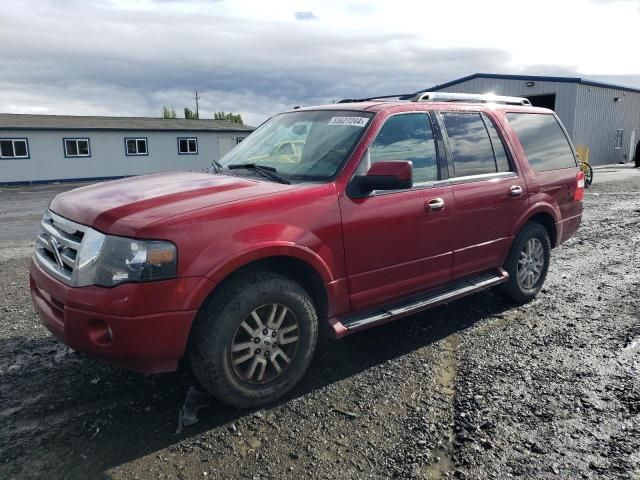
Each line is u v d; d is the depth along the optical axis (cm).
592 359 392
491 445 285
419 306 400
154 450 280
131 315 272
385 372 372
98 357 290
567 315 489
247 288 306
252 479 258
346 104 429
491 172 465
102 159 3114
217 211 298
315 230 333
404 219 383
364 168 365
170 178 386
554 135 553
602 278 613
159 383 353
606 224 966
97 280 282
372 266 371
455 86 3294
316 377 365
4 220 1256
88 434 294
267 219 313
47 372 368
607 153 3319
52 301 314
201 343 296
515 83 3075
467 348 414
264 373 323
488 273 482
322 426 304
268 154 415
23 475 259
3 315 488
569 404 326
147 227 278
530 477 259
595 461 271
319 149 385
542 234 518
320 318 360
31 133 2856
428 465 269
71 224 311
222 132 3569
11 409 319
